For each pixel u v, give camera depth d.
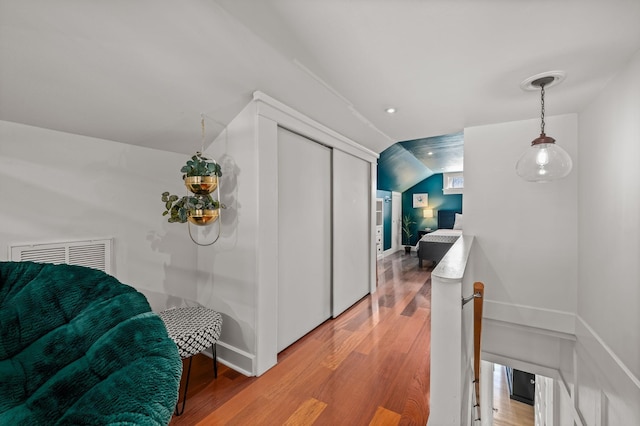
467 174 2.68
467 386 1.74
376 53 1.47
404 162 6.01
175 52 1.38
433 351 1.25
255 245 1.91
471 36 1.31
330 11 1.17
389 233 7.54
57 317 0.54
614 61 1.47
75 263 1.77
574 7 1.10
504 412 5.00
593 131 1.94
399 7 1.13
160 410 0.39
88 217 1.84
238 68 1.60
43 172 1.65
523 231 2.46
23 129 1.57
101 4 1.08
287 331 2.31
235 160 2.01
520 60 1.51
